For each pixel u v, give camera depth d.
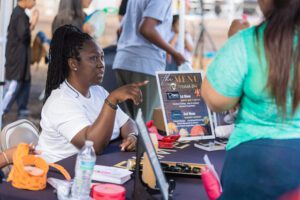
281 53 1.45
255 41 1.50
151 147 1.68
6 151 2.27
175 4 5.06
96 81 2.66
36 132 2.77
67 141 2.54
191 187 2.02
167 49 4.43
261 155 1.49
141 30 4.34
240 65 1.53
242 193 1.49
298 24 1.45
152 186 1.91
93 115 2.66
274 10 1.50
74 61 2.59
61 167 2.10
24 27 5.63
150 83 4.42
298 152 1.47
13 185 1.93
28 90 5.87
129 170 2.18
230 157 1.57
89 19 5.57
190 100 2.94
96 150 2.45
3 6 4.25
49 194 1.87
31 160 1.99
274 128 1.52
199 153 2.70
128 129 2.96
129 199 1.87
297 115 1.50
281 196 1.44
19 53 5.66
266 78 1.48
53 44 2.65
